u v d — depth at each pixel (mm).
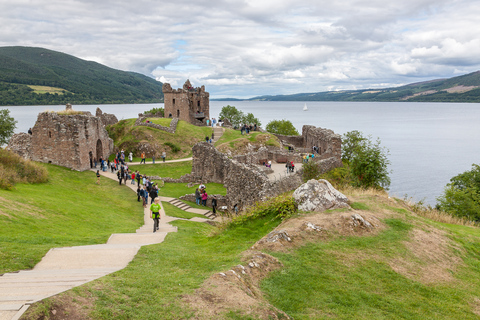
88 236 16688
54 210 21312
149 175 46844
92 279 8828
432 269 12133
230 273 9555
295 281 10266
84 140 44094
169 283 9078
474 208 42312
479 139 191250
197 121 86688
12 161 30031
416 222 15930
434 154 143250
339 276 10812
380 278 11055
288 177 32344
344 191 22438
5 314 6027
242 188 30672
